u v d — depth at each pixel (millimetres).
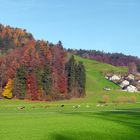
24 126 69750
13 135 57125
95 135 56875
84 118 88000
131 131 61969
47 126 69688
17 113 116500
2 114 109938
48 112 123250
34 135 57156
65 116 95500
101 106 173625
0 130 63344
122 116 95375
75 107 162125
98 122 77438
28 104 187125
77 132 60469
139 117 92000
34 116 96625
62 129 64625
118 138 53875
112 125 71375
